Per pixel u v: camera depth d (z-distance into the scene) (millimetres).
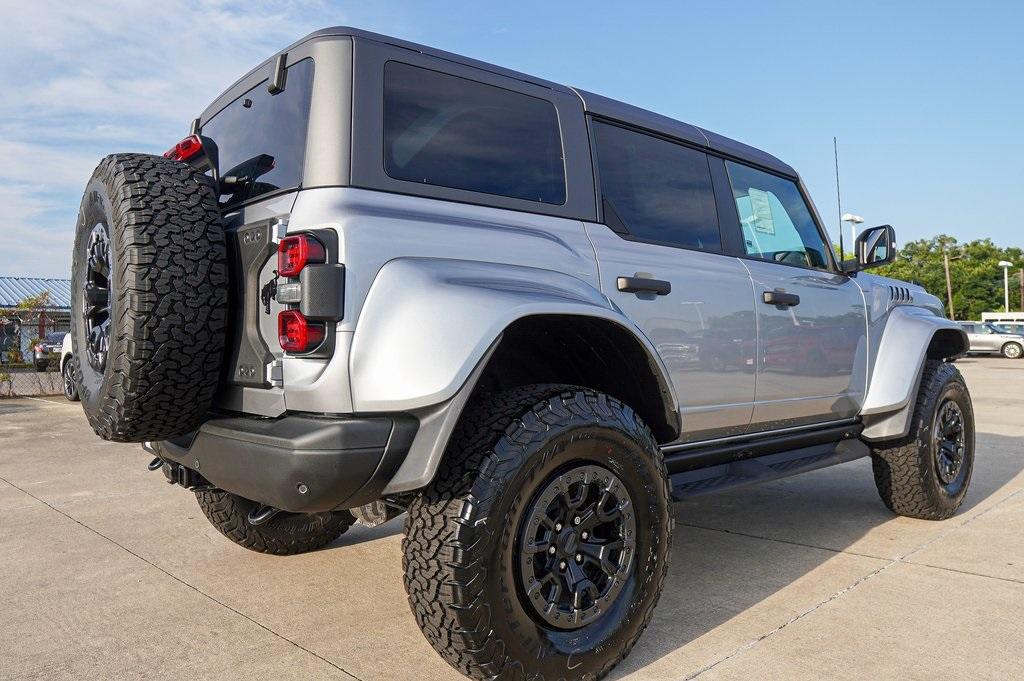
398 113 2293
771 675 2336
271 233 2121
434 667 2428
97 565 3482
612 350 2545
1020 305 66125
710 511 4531
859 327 3934
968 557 3531
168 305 2148
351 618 2840
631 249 2840
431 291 2064
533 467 2100
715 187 3414
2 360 14164
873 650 2510
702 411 3043
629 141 3062
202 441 2291
